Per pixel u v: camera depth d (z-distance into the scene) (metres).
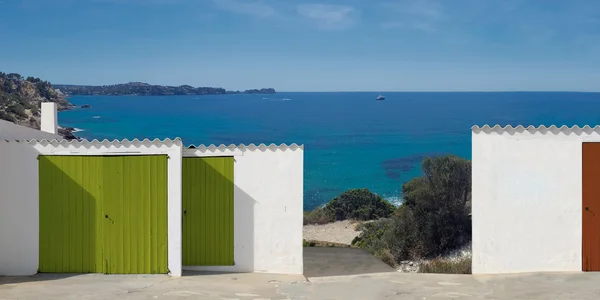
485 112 117.88
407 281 11.96
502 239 12.15
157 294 10.44
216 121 109.94
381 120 109.50
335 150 82.06
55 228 11.98
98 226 11.93
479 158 12.12
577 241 12.12
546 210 12.12
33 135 15.09
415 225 22.89
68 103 112.19
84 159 11.93
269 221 12.56
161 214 11.92
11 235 11.97
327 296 10.65
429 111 122.19
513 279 11.63
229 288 11.03
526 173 12.11
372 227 28.64
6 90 79.19
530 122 112.56
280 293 10.77
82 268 11.98
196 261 12.59
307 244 26.31
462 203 23.56
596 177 12.09
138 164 11.93
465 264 16.81
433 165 24.84
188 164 12.55
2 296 10.12
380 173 70.00
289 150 12.55
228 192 12.56
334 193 63.91
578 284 11.09
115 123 104.31
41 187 11.95
